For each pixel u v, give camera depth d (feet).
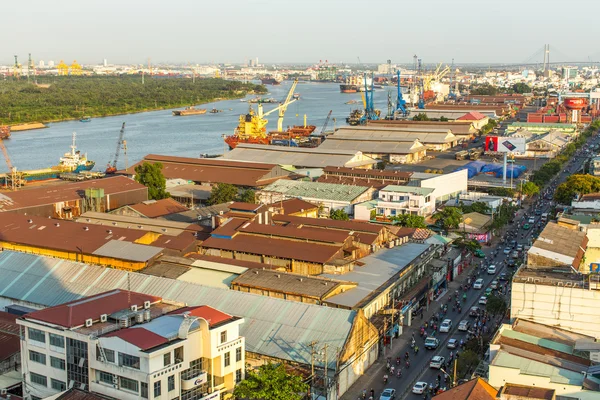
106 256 500.33
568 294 374.84
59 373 310.65
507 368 310.04
